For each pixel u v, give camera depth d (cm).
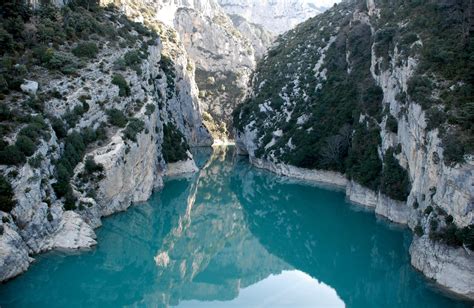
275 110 11056
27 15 6469
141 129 6344
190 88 14138
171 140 8994
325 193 8131
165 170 8481
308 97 10350
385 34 7325
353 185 7394
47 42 6266
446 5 6209
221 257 5525
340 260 5325
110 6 9444
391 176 6150
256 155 10875
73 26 6969
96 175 5278
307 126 9638
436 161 4512
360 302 4234
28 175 4025
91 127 5584
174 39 13612
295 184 8894
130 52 7406
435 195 4444
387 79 7081
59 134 4922
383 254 5378
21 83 4934
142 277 4631
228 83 19300
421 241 4397
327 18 12875
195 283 4709
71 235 4394
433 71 5372
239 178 9662
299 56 11869
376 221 6184
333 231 6294
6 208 3769
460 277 3825
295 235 6231
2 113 4338
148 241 5622
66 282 4091
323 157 8794
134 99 6781
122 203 5872
